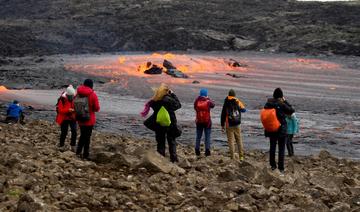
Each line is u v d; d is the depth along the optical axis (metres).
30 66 102.31
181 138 32.31
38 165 11.99
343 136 35.47
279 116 15.96
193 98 60.53
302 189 11.68
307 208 9.28
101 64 105.69
